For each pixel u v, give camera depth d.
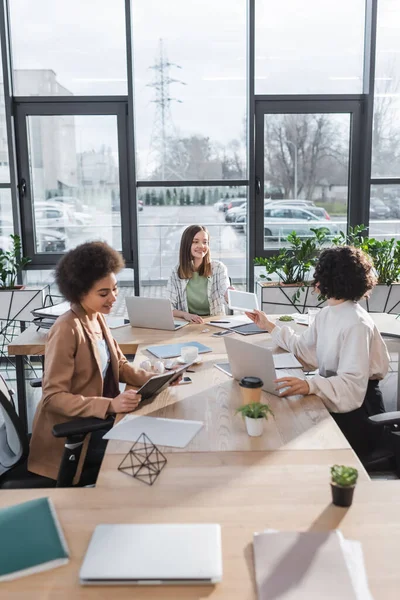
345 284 2.13
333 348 2.15
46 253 4.89
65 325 2.02
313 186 4.92
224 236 4.95
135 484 1.38
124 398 1.89
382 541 1.13
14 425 1.88
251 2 4.62
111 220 4.89
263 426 1.75
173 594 0.99
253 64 4.70
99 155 4.80
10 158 4.70
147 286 4.98
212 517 1.23
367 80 4.73
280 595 0.97
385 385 4.24
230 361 2.19
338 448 1.59
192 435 1.67
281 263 4.61
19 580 1.03
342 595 0.97
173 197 4.88
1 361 4.85
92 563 1.05
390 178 4.90
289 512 1.25
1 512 1.23
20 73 4.69
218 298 3.68
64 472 1.82
